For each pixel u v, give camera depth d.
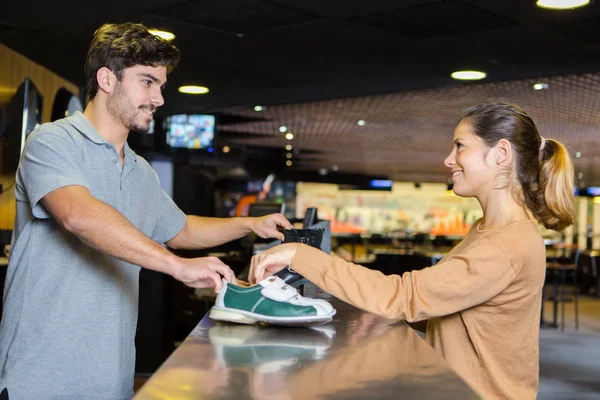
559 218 1.81
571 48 4.55
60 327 1.83
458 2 3.57
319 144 14.66
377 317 1.86
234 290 1.66
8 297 1.88
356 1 3.60
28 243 1.85
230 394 1.05
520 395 1.71
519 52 4.70
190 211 10.91
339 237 22.84
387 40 4.45
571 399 5.51
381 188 23.75
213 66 5.39
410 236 19.61
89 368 1.85
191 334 1.56
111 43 1.87
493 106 1.79
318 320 1.63
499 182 1.77
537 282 1.70
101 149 1.89
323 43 4.57
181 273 1.56
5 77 5.48
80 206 1.62
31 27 4.31
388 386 1.12
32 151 1.78
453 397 1.06
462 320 1.76
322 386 1.11
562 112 9.38
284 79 5.85
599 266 13.17
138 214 2.03
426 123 10.62
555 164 1.80
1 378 1.82
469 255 1.65
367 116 10.08
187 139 9.02
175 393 1.05
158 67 1.92
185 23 4.14
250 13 3.90
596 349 7.86
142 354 6.19
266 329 1.64
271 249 1.70
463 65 5.15
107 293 1.88
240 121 11.09
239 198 18.25
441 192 26.59
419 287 1.63
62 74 6.13
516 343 1.71
